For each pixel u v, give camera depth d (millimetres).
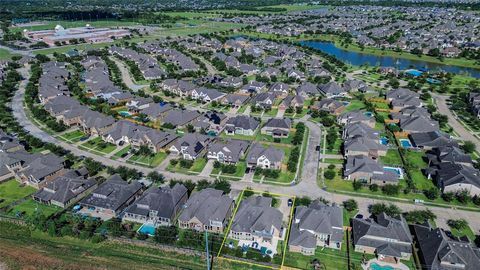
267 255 80688
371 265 78375
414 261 79562
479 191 100625
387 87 199750
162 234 86625
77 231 87938
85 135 143000
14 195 104500
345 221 92438
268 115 162875
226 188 103125
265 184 108625
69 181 102000
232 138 138875
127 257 81188
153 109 159500
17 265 79375
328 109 164875
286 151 129000
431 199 101312
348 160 116500
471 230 89062
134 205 94812
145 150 125312
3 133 133500
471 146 126562
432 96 188250
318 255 81625
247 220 87688
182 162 117750
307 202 97000
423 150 129750
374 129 142625
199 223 89375
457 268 74625
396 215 90375
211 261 79875
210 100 180125
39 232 89562
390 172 109188
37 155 118688
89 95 187875
